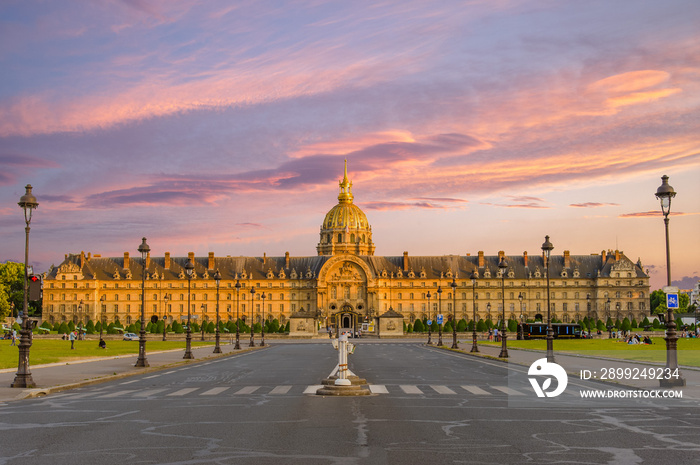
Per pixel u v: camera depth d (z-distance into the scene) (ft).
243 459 58.70
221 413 87.45
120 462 57.57
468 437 69.77
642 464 57.26
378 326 552.82
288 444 65.62
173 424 78.13
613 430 74.64
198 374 160.45
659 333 532.32
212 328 572.51
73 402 100.37
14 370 160.86
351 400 102.37
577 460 58.80
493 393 112.78
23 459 58.85
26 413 87.92
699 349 280.31
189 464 56.75
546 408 92.89
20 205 126.52
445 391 116.26
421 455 60.64
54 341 422.41
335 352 298.15
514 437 69.92
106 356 232.73
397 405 96.07
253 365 197.98
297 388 122.62
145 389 121.49
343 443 66.23
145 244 187.42
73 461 58.03
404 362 211.82
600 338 513.86
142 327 182.39
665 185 124.77
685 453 61.87
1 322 590.96
